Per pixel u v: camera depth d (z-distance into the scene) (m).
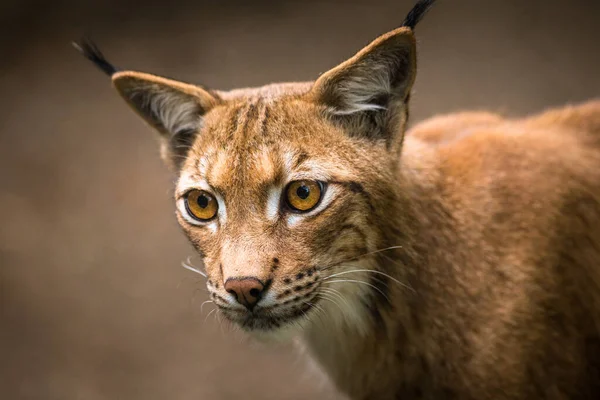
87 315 15.16
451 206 7.44
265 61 22.33
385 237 7.04
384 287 7.23
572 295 7.54
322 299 6.93
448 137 8.44
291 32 23.78
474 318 7.25
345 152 6.85
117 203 18.06
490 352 7.21
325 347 7.91
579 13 22.75
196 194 7.05
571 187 7.65
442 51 21.66
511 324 7.21
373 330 7.49
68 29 25.02
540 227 7.41
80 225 17.48
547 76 19.94
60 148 20.11
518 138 7.88
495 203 7.45
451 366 7.32
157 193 18.23
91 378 13.88
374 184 6.86
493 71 20.42
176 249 16.61
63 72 23.30
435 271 7.25
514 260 7.32
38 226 17.48
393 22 23.48
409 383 7.59
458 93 19.50
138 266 16.27
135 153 19.75
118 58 23.16
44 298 15.59
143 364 14.13
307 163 6.71
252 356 14.23
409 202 7.15
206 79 21.69
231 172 6.75
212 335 14.66
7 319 15.11
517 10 23.33
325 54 22.28
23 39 24.77
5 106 21.97
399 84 6.89
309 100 6.97
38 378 13.91
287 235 6.66
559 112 8.84
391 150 7.01
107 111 21.53
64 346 14.56
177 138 7.79
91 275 16.11
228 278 6.52
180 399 13.40
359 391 7.90
